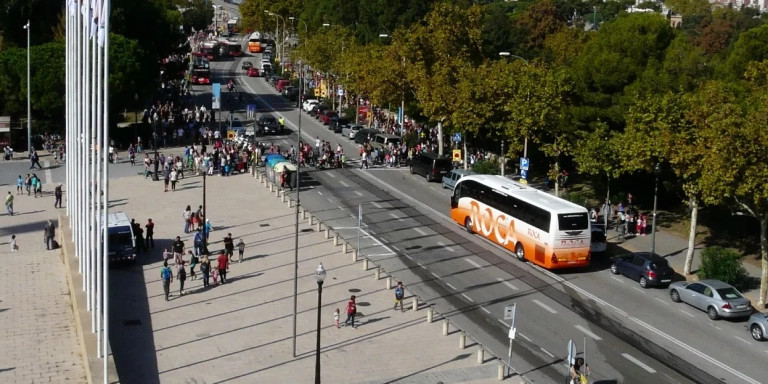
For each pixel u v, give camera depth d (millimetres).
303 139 103062
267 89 147625
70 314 45750
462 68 81000
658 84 68500
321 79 139250
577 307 48281
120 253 53062
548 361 40500
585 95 73250
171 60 155875
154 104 121625
